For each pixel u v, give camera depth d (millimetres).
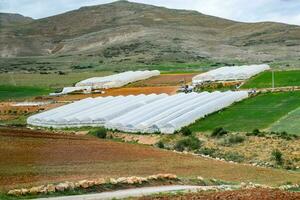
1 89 164875
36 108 126000
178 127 89750
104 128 95562
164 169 49188
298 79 129625
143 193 35438
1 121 113125
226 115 97375
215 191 36594
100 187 37781
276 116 92250
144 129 90812
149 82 153750
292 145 71562
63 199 32812
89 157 51500
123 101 115812
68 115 106125
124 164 49562
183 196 33000
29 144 55938
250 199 31641
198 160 58688
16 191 34375
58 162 47312
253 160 67688
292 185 46344
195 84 139125
